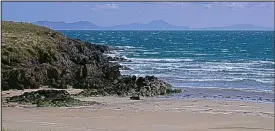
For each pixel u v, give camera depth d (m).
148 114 43.47
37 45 75.38
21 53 68.81
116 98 54.00
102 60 90.50
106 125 37.88
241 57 127.50
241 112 45.88
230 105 50.50
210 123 39.75
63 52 78.00
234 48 174.50
